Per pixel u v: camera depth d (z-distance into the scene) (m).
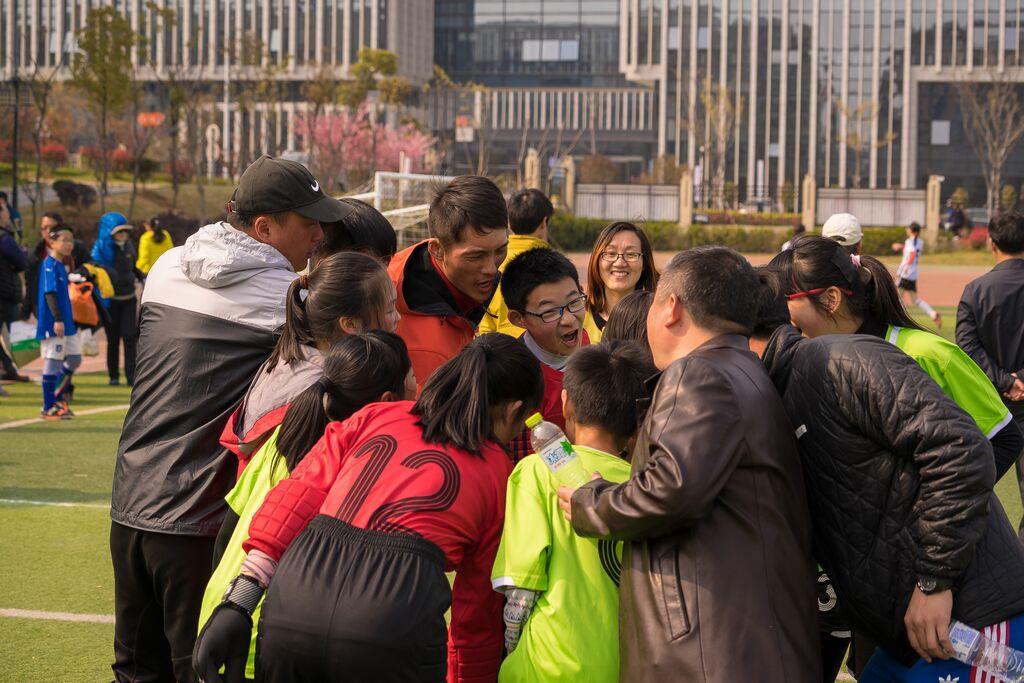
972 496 2.63
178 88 45.50
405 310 4.00
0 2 86.19
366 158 47.47
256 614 3.11
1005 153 68.56
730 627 2.56
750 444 2.62
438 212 3.91
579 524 2.78
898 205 49.97
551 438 2.94
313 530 2.93
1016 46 82.75
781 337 3.07
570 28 91.88
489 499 3.02
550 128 89.81
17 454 9.07
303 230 3.79
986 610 2.81
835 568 2.84
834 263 3.66
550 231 43.06
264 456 3.32
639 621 2.67
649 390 3.05
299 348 3.44
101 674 4.56
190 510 3.54
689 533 2.63
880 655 3.08
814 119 85.12
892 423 2.69
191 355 3.61
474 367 3.10
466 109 68.50
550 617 2.92
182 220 35.97
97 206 38.97
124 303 13.22
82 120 53.62
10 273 12.81
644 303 4.02
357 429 3.13
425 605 2.82
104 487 7.98
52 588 5.71
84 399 12.16
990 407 3.80
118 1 85.12
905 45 83.62
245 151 51.56
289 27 86.69
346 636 2.75
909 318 3.92
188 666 3.60
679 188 50.06
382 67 59.28
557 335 4.02
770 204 68.12
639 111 89.56
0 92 29.56
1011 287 5.64
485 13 92.81
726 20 86.00
